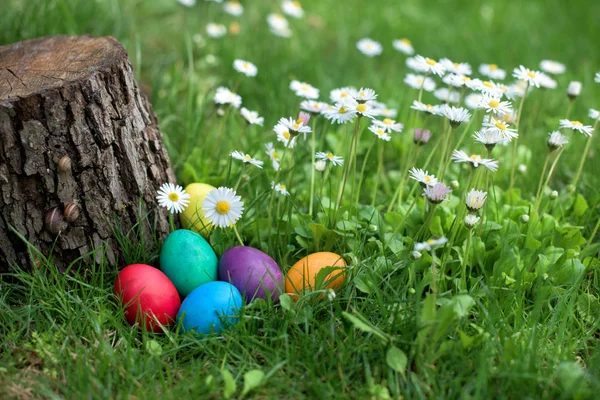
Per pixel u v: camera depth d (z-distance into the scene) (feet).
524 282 3.14
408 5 5.96
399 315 2.96
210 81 4.34
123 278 3.00
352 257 3.09
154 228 3.19
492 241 3.24
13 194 2.98
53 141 2.95
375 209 3.30
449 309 2.81
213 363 2.90
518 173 3.76
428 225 3.12
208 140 3.81
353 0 5.98
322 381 2.85
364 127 3.99
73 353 2.89
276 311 3.01
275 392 2.81
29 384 2.82
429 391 2.80
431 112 3.36
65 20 4.20
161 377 2.79
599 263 3.23
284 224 3.27
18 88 2.93
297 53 4.71
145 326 2.93
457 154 3.04
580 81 4.63
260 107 4.23
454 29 5.47
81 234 3.07
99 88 2.98
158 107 3.99
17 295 3.04
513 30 5.47
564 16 5.94
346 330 2.97
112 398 2.78
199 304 2.95
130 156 3.09
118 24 4.39
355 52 5.01
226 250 3.13
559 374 2.80
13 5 4.33
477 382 2.77
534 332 2.89
